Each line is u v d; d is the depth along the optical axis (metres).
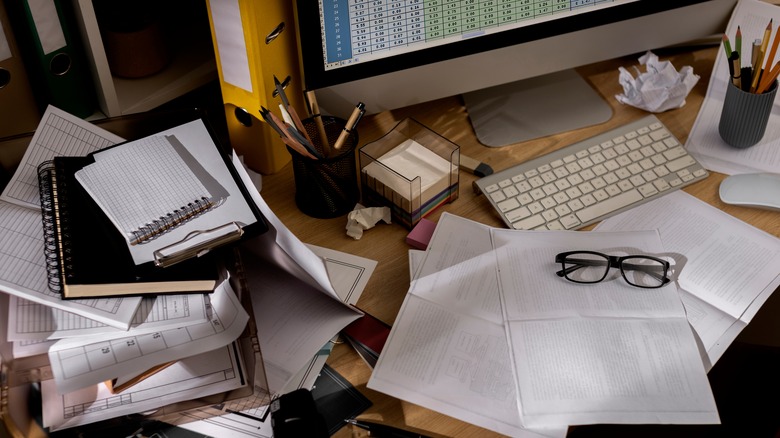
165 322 0.79
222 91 1.07
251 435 0.81
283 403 0.78
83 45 1.06
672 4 1.21
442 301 0.93
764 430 1.43
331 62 1.04
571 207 1.07
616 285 0.95
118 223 0.82
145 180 0.87
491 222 1.07
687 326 0.90
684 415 0.81
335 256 1.02
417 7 1.05
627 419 0.81
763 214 1.07
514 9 1.11
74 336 0.77
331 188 1.04
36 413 0.78
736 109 1.12
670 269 0.97
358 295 0.97
